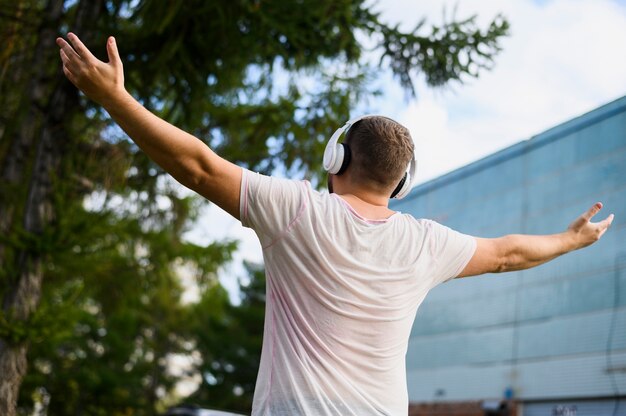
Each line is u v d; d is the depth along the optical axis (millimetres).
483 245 2080
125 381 28156
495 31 7191
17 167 8172
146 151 1743
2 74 7930
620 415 12195
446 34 7254
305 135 8273
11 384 6559
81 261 9453
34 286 6875
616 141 13086
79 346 27156
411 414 17609
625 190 12805
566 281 13898
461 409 16016
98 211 7301
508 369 14961
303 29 7301
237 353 32188
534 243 2150
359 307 1845
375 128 1983
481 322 15961
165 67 7062
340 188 2023
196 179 1779
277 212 1830
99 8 7449
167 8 6375
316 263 1842
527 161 15125
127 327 28516
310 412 1759
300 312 1834
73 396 26891
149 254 10203
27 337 6520
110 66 1663
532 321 14547
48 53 7539
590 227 2227
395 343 1891
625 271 12609
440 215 17484
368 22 7414
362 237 1887
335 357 1812
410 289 1924
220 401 31859
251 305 34562
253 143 8500
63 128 7316
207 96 7738
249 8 6887
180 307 34031
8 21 7766
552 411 13695
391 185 1997
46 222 6902
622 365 12375
